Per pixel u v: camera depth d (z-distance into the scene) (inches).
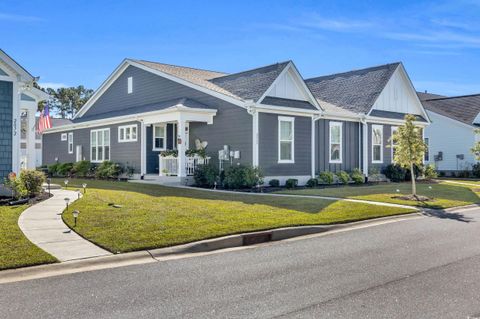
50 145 1198.9
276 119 731.4
